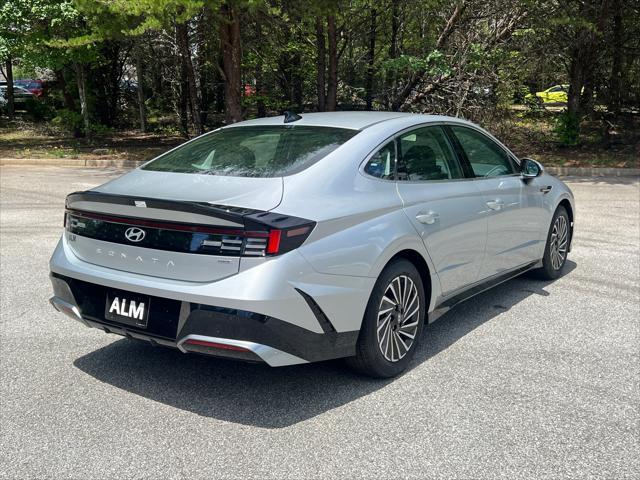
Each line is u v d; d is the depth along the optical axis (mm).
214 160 4059
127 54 24953
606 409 3576
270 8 14875
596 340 4660
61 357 4312
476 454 3098
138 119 27391
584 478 2898
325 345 3506
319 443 3205
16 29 18422
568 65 18969
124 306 3545
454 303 4598
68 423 3408
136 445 3186
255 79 23000
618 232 8516
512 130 19609
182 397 3725
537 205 5648
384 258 3756
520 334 4785
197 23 19109
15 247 7359
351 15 18125
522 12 17109
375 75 20812
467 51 17047
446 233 4340
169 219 3375
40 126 26188
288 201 3465
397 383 3922
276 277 3219
